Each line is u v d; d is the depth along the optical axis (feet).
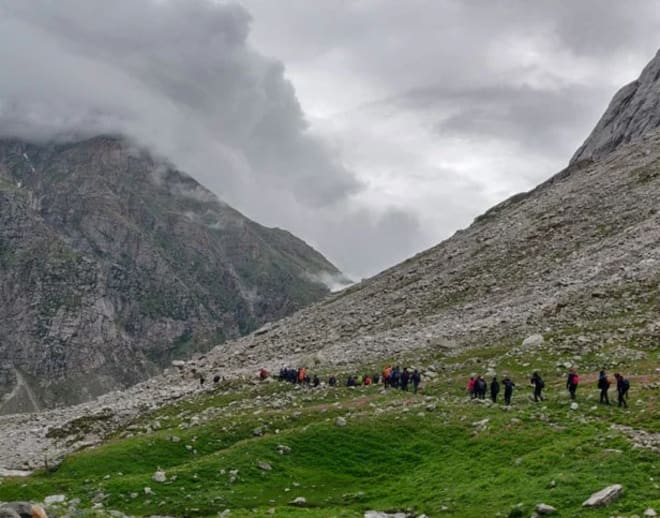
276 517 100.73
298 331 342.85
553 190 426.92
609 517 85.15
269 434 151.12
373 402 166.50
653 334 193.26
